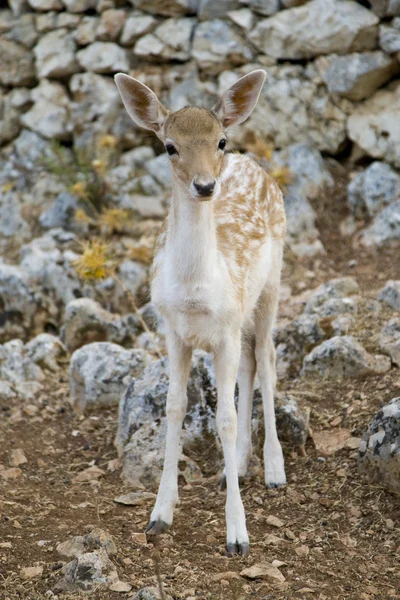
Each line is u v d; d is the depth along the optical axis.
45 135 17.12
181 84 16.36
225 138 7.81
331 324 11.34
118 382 11.05
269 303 9.55
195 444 9.73
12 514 8.33
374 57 15.23
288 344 11.38
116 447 10.03
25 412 11.07
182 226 7.66
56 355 12.56
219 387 8.05
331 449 9.31
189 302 7.83
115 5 16.73
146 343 12.46
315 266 14.27
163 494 8.05
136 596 6.66
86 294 14.26
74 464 9.84
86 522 8.23
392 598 6.91
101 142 15.31
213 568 7.32
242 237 8.73
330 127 15.79
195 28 16.17
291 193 15.23
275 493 8.78
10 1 17.62
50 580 7.09
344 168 15.96
